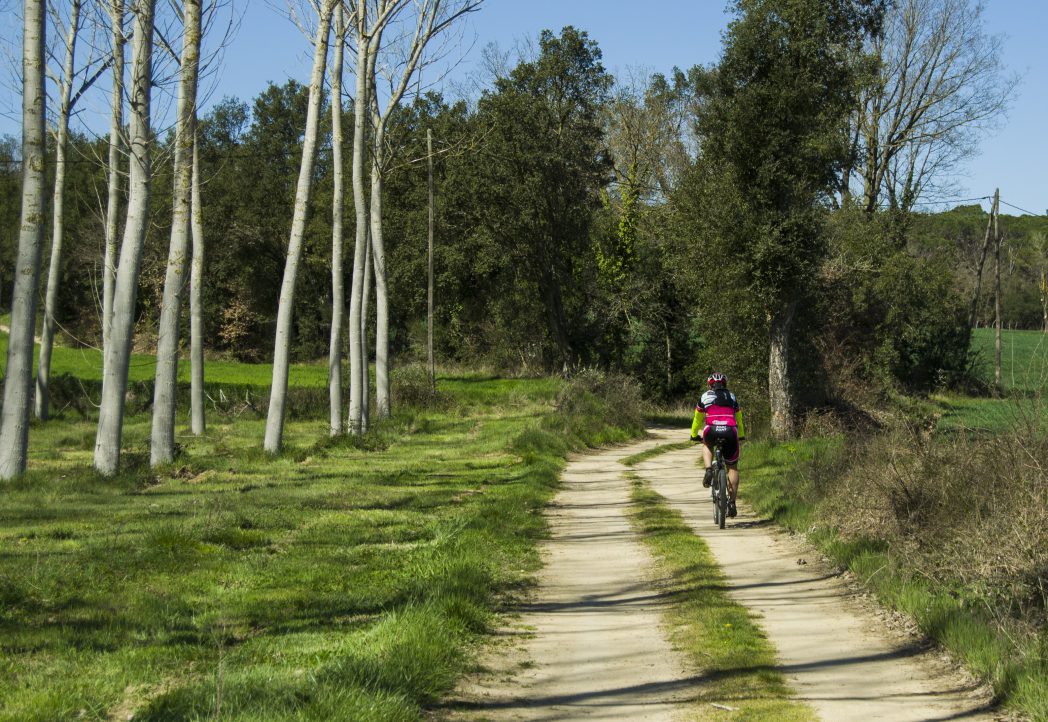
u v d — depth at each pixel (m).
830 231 32.59
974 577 8.15
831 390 34.12
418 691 5.91
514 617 8.39
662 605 8.83
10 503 14.89
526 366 58.94
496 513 13.72
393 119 50.84
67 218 60.00
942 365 38.56
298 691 5.53
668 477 21.67
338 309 29.42
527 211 51.69
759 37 28.16
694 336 53.38
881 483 10.79
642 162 65.62
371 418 36.50
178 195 20.86
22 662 6.50
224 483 18.34
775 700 6.00
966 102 46.81
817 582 9.70
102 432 18.53
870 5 30.42
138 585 8.96
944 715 5.71
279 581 9.23
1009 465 9.49
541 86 53.19
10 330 17.31
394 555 10.66
